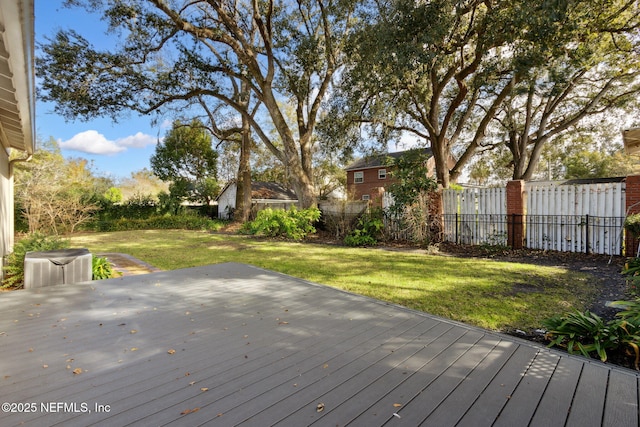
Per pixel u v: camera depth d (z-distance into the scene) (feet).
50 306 11.76
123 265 22.95
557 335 9.10
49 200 36.37
